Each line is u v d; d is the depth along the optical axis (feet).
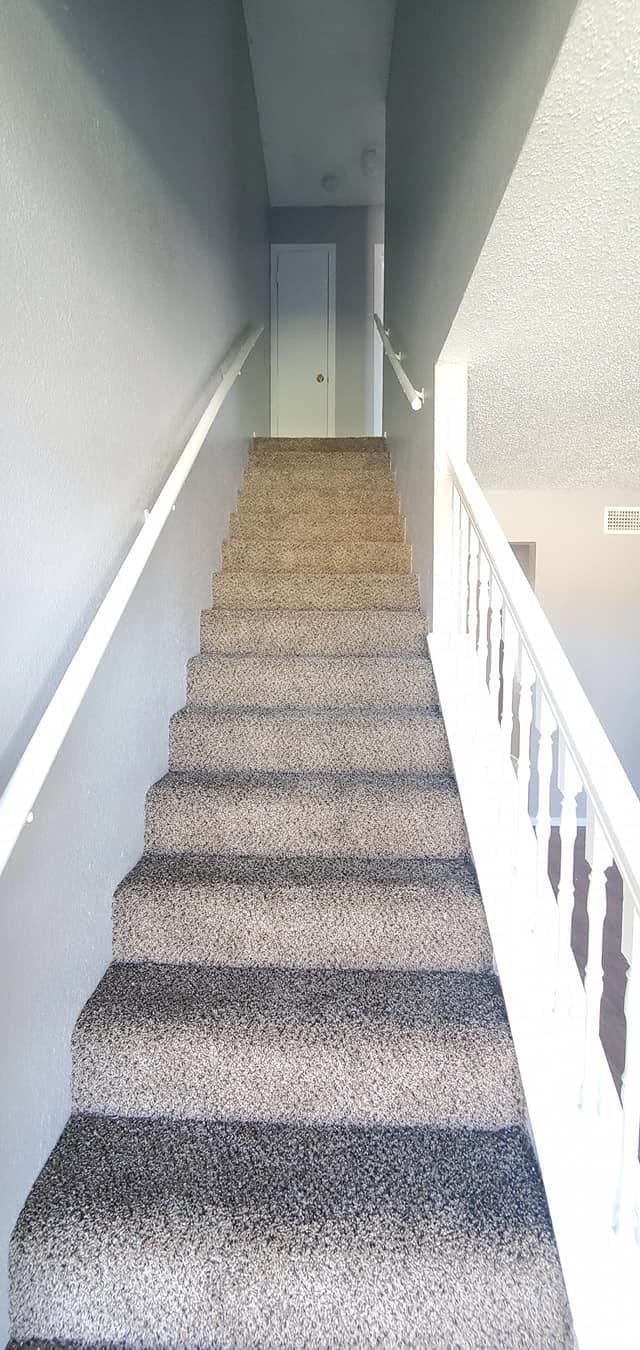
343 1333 3.62
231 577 8.75
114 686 5.16
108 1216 3.70
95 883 4.83
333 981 5.02
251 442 12.72
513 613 4.72
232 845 5.97
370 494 10.86
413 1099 4.41
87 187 4.36
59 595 3.98
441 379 6.91
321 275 17.25
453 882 5.43
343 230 17.08
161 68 6.06
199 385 7.66
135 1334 3.67
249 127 11.75
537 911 4.48
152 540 4.84
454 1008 4.69
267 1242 3.63
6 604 3.38
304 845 5.95
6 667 3.39
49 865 4.03
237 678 7.31
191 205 7.27
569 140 3.65
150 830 5.99
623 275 5.13
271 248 17.16
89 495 4.42
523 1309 3.58
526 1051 4.25
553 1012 4.38
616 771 3.38
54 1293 3.65
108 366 4.75
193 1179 3.94
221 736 6.64
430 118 7.36
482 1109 4.39
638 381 7.20
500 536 5.31
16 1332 3.69
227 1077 4.42
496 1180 3.96
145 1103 4.45
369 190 16.17
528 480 11.43
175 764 6.68
